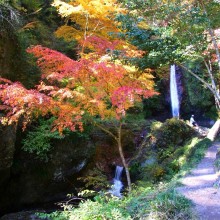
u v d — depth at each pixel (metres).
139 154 11.32
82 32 10.29
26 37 10.44
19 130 9.08
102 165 10.94
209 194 5.86
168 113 18.25
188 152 10.06
